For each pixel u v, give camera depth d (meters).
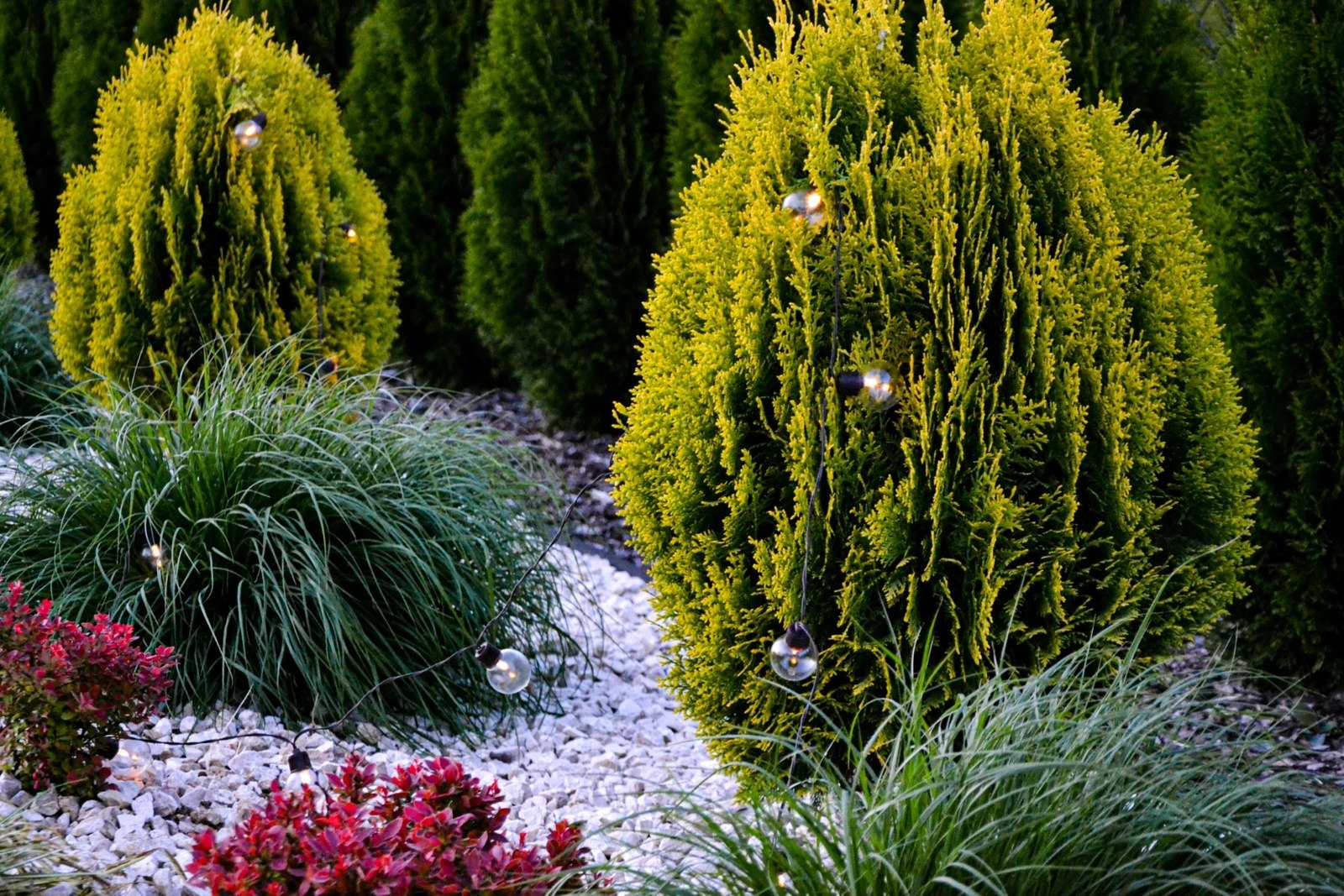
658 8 8.22
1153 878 2.88
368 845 2.83
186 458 4.79
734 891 2.88
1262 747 4.17
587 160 8.14
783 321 3.56
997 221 3.54
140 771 3.88
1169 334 3.67
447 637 4.82
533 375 8.69
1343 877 2.90
